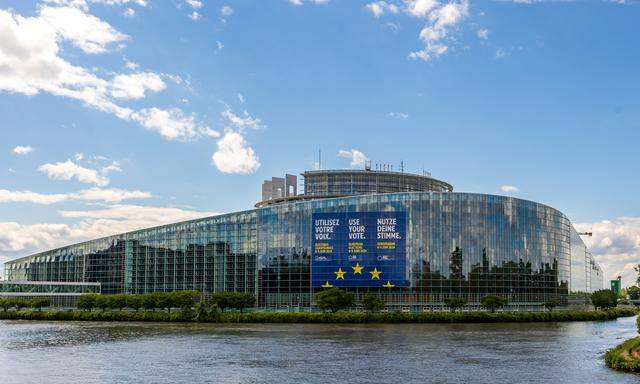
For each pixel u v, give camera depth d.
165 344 113.94
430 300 194.00
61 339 124.94
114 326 164.50
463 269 197.75
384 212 197.00
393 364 86.56
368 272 195.12
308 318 171.25
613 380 73.12
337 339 120.56
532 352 99.88
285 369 82.62
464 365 85.44
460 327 153.12
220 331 143.25
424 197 198.75
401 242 195.38
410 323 169.00
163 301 189.25
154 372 81.06
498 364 86.31
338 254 197.88
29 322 185.88
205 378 76.38
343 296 175.25
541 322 178.25
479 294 198.38
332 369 82.38
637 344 91.50
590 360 90.38
